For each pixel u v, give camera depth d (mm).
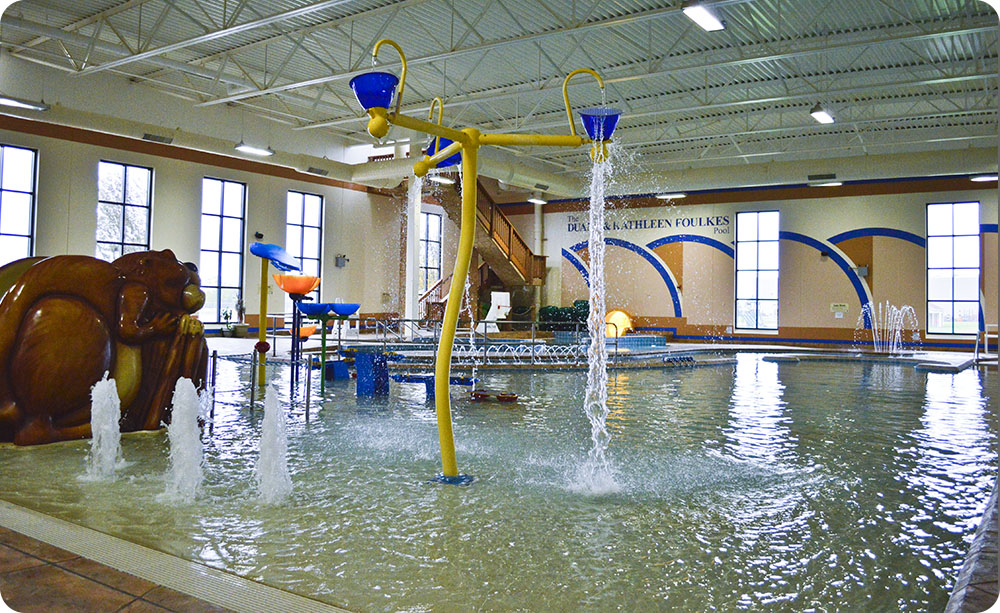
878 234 19203
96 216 15312
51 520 3217
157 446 5078
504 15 10500
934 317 18578
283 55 12789
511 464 4656
